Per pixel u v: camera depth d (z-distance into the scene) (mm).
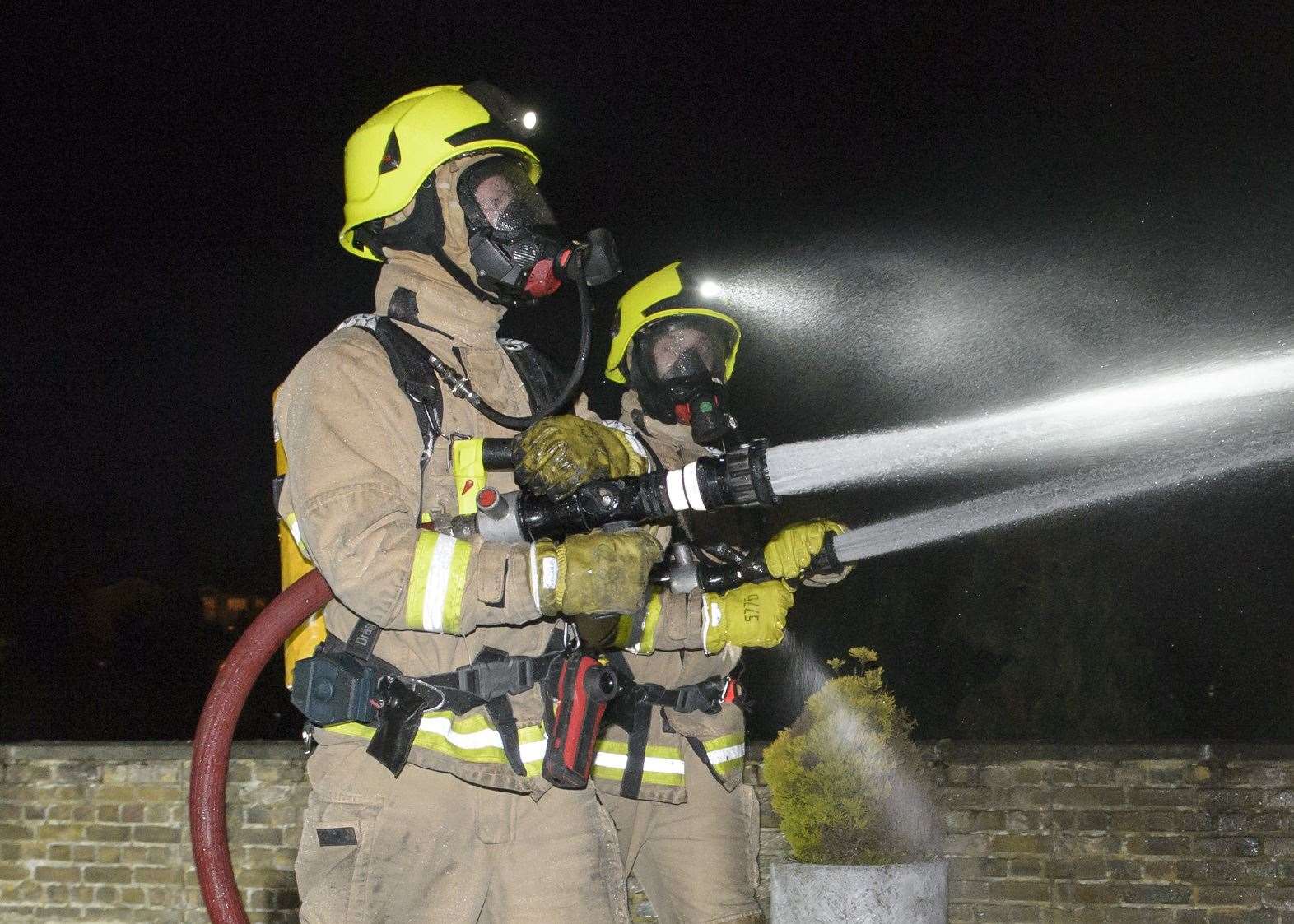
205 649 14328
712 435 3729
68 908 5570
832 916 3578
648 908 5105
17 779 5672
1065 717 7969
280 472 2473
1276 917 4785
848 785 3703
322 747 2295
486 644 2271
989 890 4926
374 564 2062
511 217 2359
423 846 2205
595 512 2127
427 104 2422
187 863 5520
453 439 2260
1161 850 4859
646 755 3131
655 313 3781
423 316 2428
